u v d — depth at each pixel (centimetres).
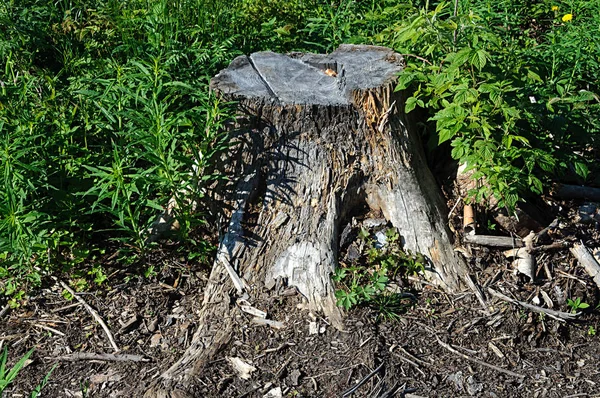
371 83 206
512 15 305
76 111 233
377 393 171
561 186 224
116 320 191
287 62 225
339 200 203
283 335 184
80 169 214
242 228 201
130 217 196
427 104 209
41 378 178
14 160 193
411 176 208
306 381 174
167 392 170
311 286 191
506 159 204
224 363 178
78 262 202
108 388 175
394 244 202
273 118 202
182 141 211
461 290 197
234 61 225
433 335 185
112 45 276
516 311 192
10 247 190
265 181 205
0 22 271
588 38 282
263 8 289
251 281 194
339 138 204
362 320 185
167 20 268
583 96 222
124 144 221
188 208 200
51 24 291
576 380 179
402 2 301
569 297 198
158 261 204
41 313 193
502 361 182
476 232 208
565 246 208
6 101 226
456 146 202
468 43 213
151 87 221
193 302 196
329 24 282
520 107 212
